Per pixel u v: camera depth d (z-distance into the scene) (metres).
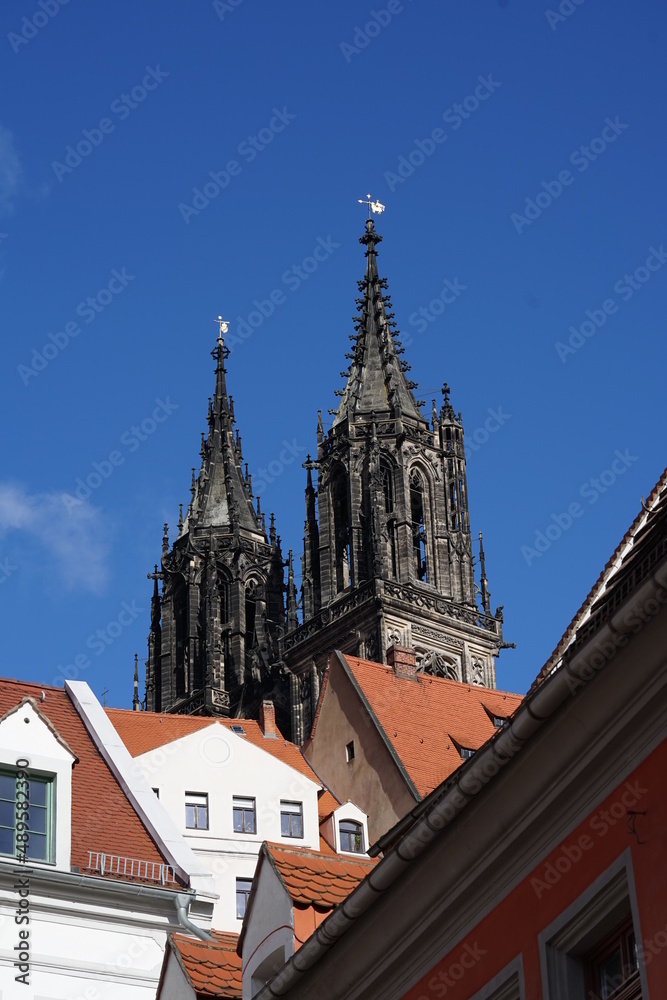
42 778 52.38
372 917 33.91
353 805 81.38
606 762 29.67
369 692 89.94
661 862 28.09
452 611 163.75
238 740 78.69
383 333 180.50
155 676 182.88
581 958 29.81
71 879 49.62
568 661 29.25
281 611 182.25
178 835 53.16
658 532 32.81
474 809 31.66
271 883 41.03
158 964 49.59
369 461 169.88
